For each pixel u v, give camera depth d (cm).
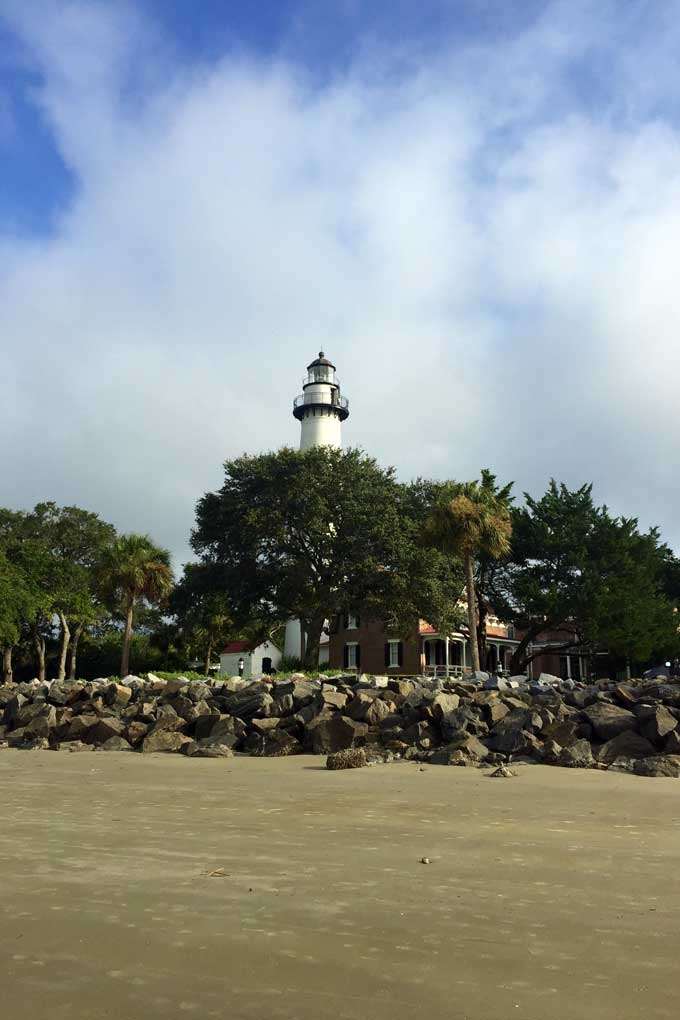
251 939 445
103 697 2534
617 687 1912
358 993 367
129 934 453
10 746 2114
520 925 473
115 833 792
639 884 578
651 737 1494
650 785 1165
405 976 388
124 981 381
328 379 6519
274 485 4509
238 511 4534
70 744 1970
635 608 4528
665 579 5912
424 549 4347
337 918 487
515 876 603
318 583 4525
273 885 571
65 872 613
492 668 5716
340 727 1750
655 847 720
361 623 5662
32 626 5675
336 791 1116
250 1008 349
